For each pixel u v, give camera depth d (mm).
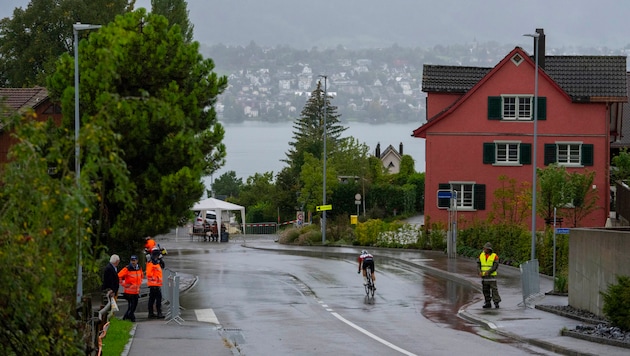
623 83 76188
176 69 41000
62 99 39125
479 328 33219
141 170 40875
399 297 44094
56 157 13891
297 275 54750
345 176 109688
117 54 16094
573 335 29484
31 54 97812
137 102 15250
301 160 128500
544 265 53375
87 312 19031
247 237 104438
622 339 27719
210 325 32719
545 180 62250
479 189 75688
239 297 43781
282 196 116125
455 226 66188
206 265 61969
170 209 40094
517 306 39125
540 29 77125
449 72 80562
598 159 75250
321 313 37969
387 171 117500
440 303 41719
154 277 35500
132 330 30172
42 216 13484
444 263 60312
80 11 97812
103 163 14031
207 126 43406
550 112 75312
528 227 65312
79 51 40844
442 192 65250
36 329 13367
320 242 85625
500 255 60594
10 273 12859
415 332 32125
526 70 75562
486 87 75875
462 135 76062
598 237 33000
